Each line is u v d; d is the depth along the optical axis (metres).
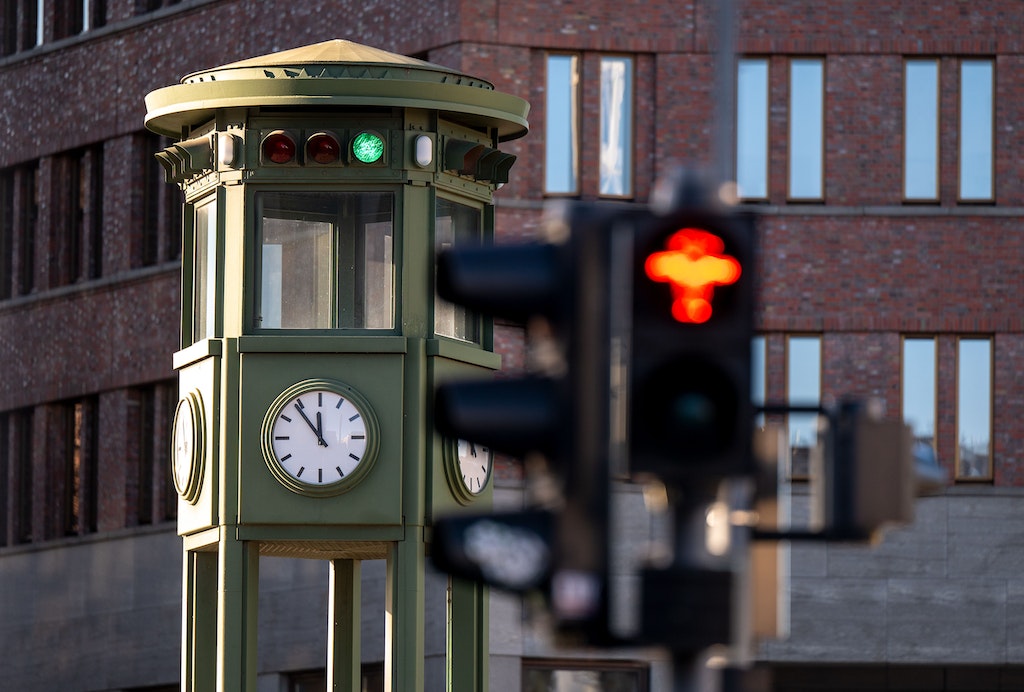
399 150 24.84
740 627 9.16
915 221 44.28
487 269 8.98
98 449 49.69
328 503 24.53
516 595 8.91
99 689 49.00
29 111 51.81
